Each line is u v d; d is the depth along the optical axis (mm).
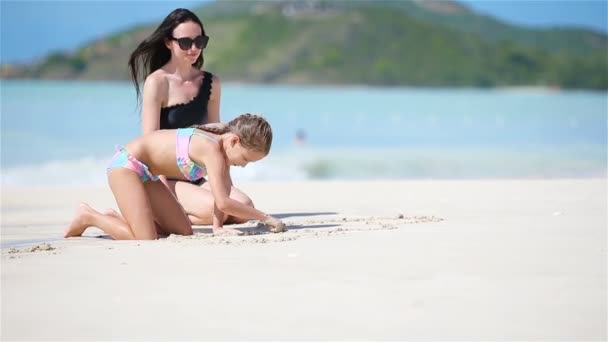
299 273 4867
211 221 8562
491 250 5598
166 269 5078
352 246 5898
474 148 25766
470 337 3539
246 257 5492
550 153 23328
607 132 33688
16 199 11617
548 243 5898
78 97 60531
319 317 3857
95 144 24609
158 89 8680
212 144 7211
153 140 7402
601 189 11125
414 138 31016
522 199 9844
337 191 11844
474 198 10141
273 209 9641
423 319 3803
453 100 98062
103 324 3797
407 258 5312
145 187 7461
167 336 3600
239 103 64062
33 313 4008
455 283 4508
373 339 3520
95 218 7309
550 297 4180
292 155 23312
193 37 8578
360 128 37375
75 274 4949
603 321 3756
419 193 11148
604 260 5172
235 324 3762
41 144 24297
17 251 6047
